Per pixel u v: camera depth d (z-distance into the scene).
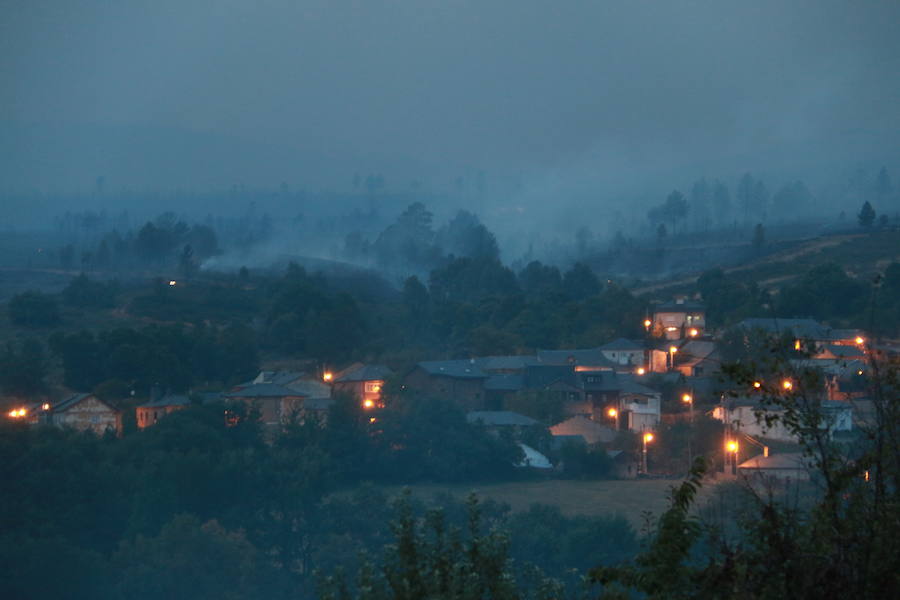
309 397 110.88
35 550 57.09
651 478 83.88
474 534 20.16
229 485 69.94
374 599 18.75
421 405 91.94
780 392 15.59
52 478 66.69
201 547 59.06
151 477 69.62
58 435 76.56
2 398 113.19
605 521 58.44
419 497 78.06
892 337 104.50
